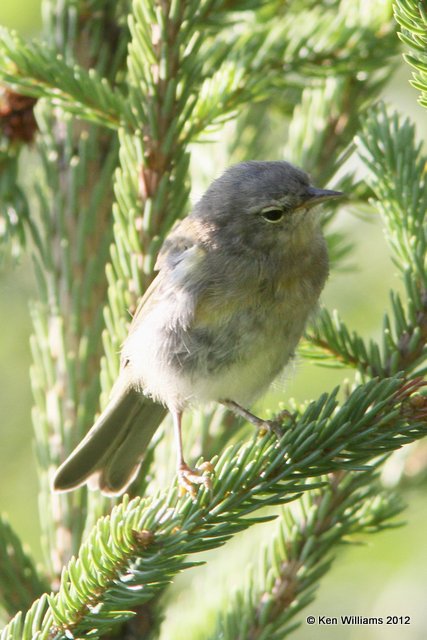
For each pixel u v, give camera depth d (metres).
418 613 11.68
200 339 8.53
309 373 12.50
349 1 8.90
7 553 7.67
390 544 11.65
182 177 8.07
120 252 8.05
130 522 5.93
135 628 7.65
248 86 8.25
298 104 10.48
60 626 6.03
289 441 6.66
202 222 8.77
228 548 9.23
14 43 7.77
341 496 7.41
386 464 9.36
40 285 8.59
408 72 12.81
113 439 8.46
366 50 8.48
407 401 6.60
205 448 8.66
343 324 7.57
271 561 7.48
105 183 8.62
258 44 8.38
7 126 9.11
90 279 8.46
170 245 8.69
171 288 8.45
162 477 8.61
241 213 8.58
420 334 7.35
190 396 8.65
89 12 8.91
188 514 6.44
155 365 8.50
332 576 12.17
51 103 8.08
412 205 7.64
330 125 9.51
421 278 7.40
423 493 9.40
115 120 8.05
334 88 9.45
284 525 7.48
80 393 8.32
